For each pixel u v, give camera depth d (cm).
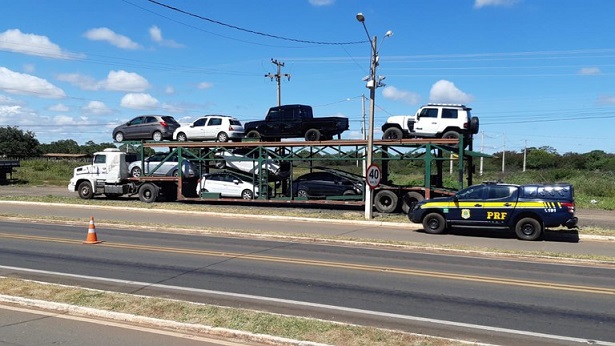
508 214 1678
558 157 7994
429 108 2336
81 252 1280
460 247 1441
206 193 2753
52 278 970
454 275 1054
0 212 2336
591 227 1977
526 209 1655
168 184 2925
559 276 1071
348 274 1045
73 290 816
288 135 2600
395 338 606
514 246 1520
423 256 1320
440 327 694
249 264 1142
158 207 2577
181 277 993
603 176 4316
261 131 2642
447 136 2298
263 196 2664
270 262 1172
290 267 1113
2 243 1420
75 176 3023
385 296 860
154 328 655
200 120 2806
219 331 630
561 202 1636
